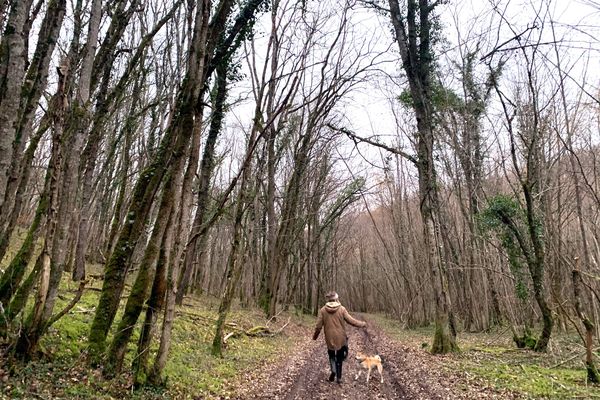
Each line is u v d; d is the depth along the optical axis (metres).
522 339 15.08
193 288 24.42
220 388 7.79
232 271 11.32
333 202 33.84
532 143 14.00
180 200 7.29
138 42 16.88
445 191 24.86
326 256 43.84
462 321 26.58
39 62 6.97
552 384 8.64
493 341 17.88
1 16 5.66
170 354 8.91
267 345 14.70
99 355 6.57
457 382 9.02
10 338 6.02
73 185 6.47
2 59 5.29
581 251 20.50
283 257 24.83
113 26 9.64
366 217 56.78
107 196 21.58
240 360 10.88
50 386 5.40
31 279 6.58
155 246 6.94
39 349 6.05
